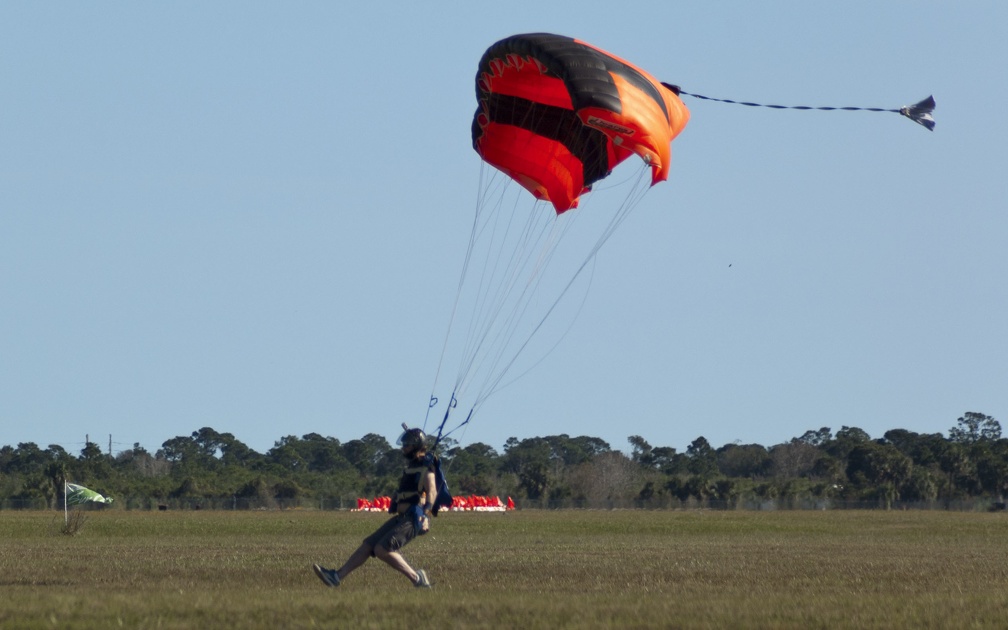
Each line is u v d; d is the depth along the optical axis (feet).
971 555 349.82
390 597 169.68
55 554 316.19
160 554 319.88
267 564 273.33
